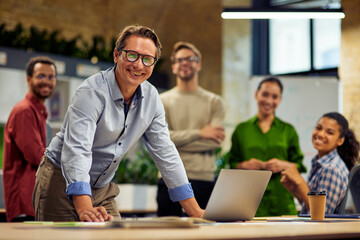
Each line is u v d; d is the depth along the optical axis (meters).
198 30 7.65
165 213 4.00
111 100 2.18
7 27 7.33
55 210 2.30
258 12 4.59
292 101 5.79
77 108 2.09
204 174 4.05
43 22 7.68
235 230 1.42
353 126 6.13
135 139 2.32
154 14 8.18
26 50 6.46
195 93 4.25
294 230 1.45
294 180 3.17
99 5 8.25
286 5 7.23
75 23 7.99
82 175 1.99
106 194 2.43
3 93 6.14
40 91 3.69
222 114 4.22
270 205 3.92
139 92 2.25
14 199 3.41
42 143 3.53
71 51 6.85
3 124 6.26
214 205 1.90
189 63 4.20
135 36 2.14
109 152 2.28
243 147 4.13
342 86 6.33
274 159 3.92
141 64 2.12
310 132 5.73
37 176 2.37
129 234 1.25
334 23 6.80
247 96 7.51
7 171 3.45
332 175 2.87
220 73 7.31
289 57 7.23
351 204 5.27
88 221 1.78
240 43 7.48
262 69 7.48
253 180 1.96
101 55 7.09
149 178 5.78
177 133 4.05
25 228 1.48
